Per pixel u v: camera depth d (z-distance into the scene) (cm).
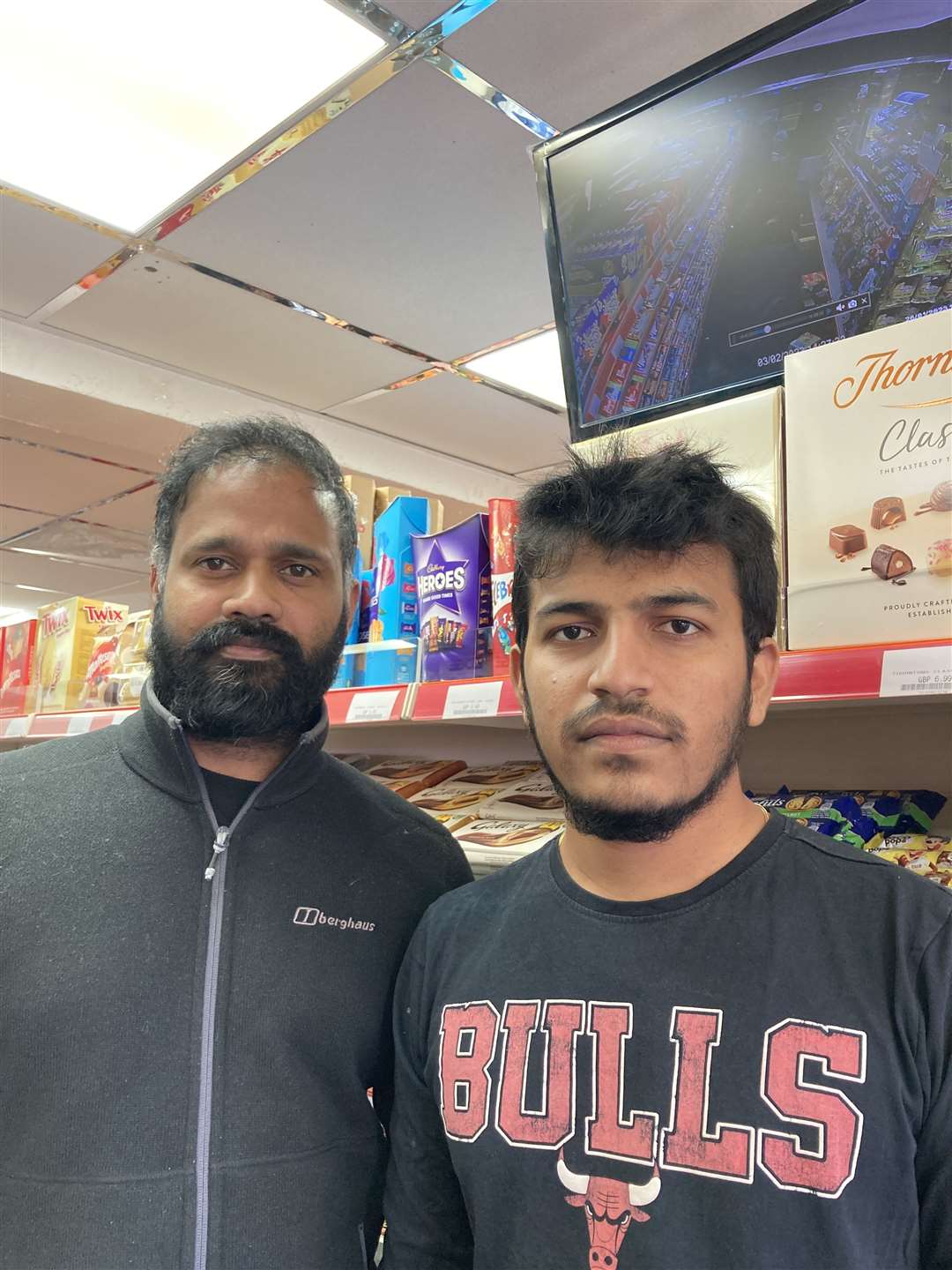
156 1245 88
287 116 231
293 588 110
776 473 102
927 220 111
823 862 82
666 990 78
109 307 327
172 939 98
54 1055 92
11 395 351
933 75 110
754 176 125
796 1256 67
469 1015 86
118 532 545
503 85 219
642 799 78
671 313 134
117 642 245
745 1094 72
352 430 442
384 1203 93
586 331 144
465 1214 88
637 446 99
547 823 141
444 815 160
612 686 78
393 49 209
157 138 240
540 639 86
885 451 93
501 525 141
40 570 631
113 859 102
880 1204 67
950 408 89
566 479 89
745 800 88
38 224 279
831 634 95
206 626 106
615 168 139
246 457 110
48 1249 87
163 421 377
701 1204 71
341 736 242
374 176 252
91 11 201
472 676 145
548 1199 76
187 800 105
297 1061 98
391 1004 105
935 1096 69
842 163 117
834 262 118
